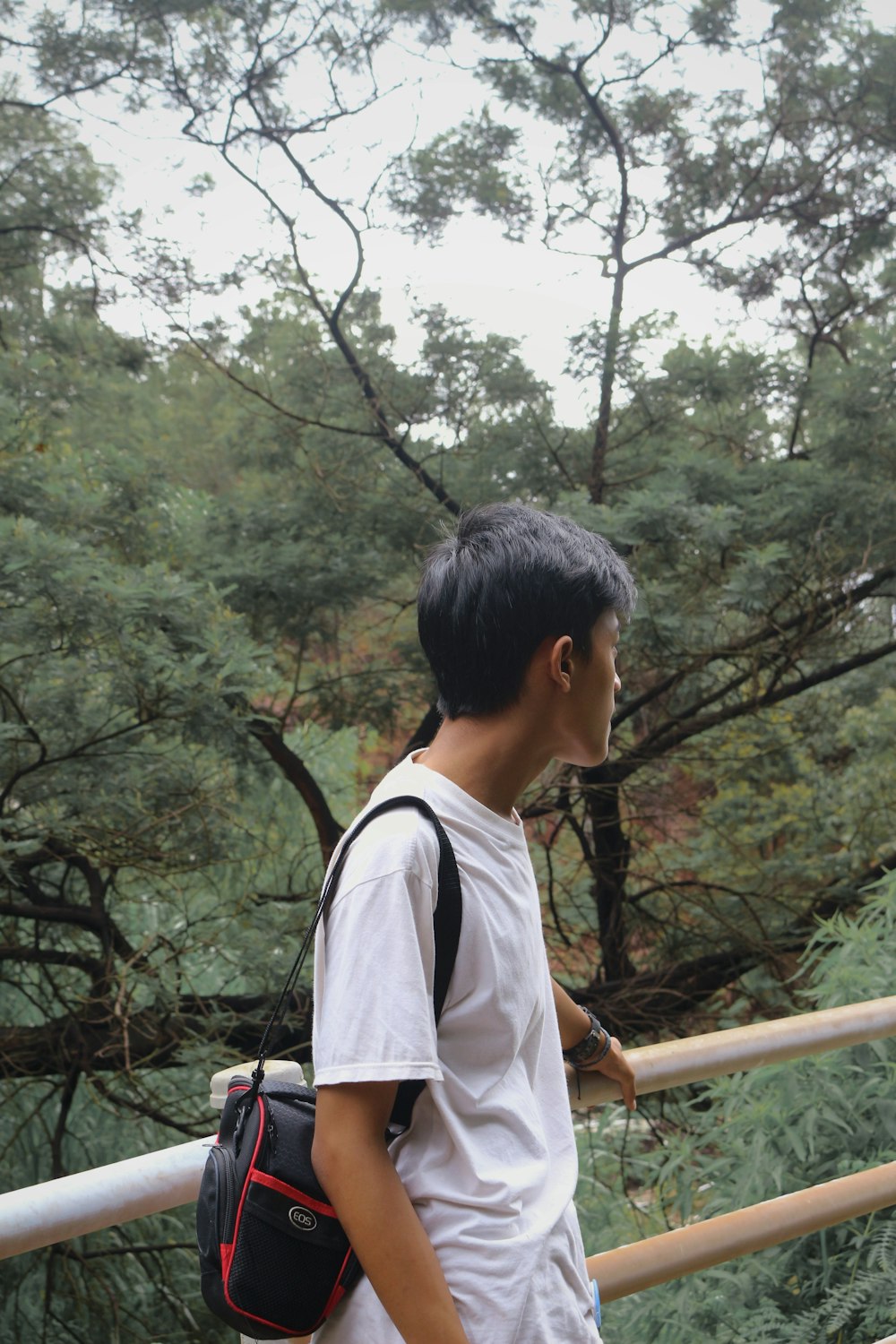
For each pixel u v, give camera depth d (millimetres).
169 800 4980
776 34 6797
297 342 6934
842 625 6641
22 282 7398
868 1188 1603
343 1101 848
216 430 8836
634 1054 1343
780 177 7164
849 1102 2381
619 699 7207
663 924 6891
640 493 6020
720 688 7340
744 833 7711
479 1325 859
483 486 6973
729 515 6086
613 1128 4824
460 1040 903
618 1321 2676
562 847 7953
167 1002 4605
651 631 5879
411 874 875
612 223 7070
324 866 6125
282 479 7309
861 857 7180
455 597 962
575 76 6762
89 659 4926
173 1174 1077
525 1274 876
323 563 6574
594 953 7340
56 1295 4707
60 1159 4832
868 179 7082
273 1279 878
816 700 7762
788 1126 2402
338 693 6867
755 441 7418
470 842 926
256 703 6590
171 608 4902
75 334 7113
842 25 6852
